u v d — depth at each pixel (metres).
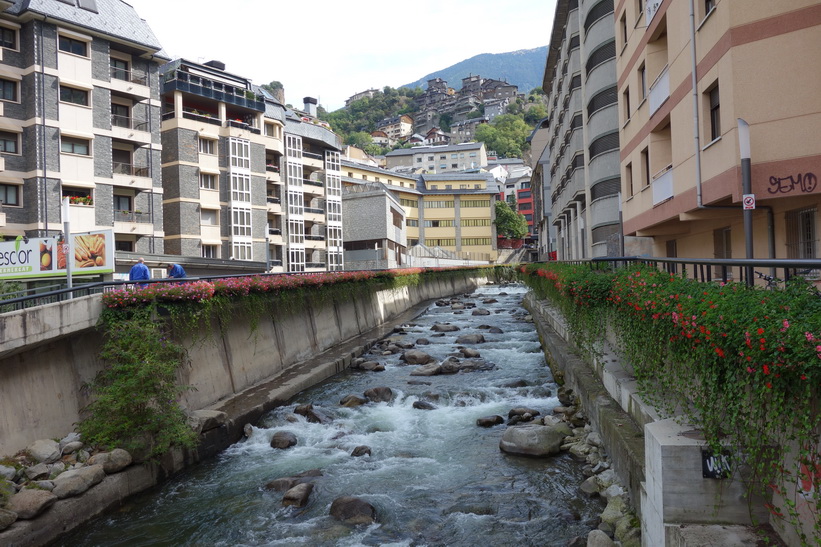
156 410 10.08
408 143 165.25
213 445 11.14
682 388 6.24
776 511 4.80
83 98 30.39
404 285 37.69
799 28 10.50
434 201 90.38
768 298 4.73
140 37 33.56
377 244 56.62
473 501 8.48
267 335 16.86
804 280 4.86
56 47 28.98
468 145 122.81
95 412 9.90
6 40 28.02
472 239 90.69
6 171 27.44
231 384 14.30
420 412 13.61
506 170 140.88
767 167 10.72
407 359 19.81
